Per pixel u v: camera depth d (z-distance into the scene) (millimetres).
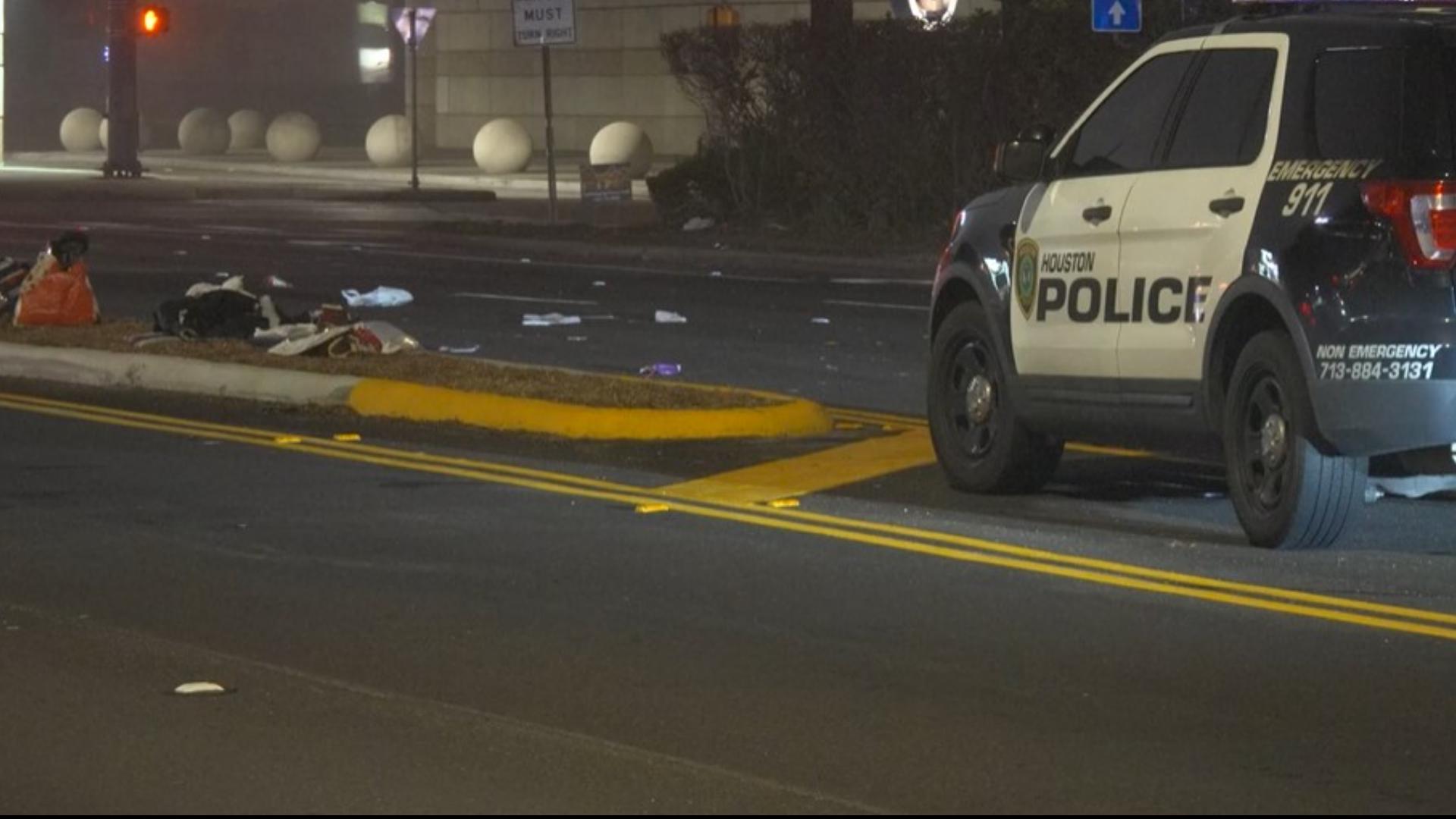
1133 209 12852
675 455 15672
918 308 26469
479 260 34062
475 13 70562
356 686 9594
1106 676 9742
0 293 22406
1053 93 34281
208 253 34125
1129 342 12836
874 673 9812
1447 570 11836
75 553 12367
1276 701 9336
